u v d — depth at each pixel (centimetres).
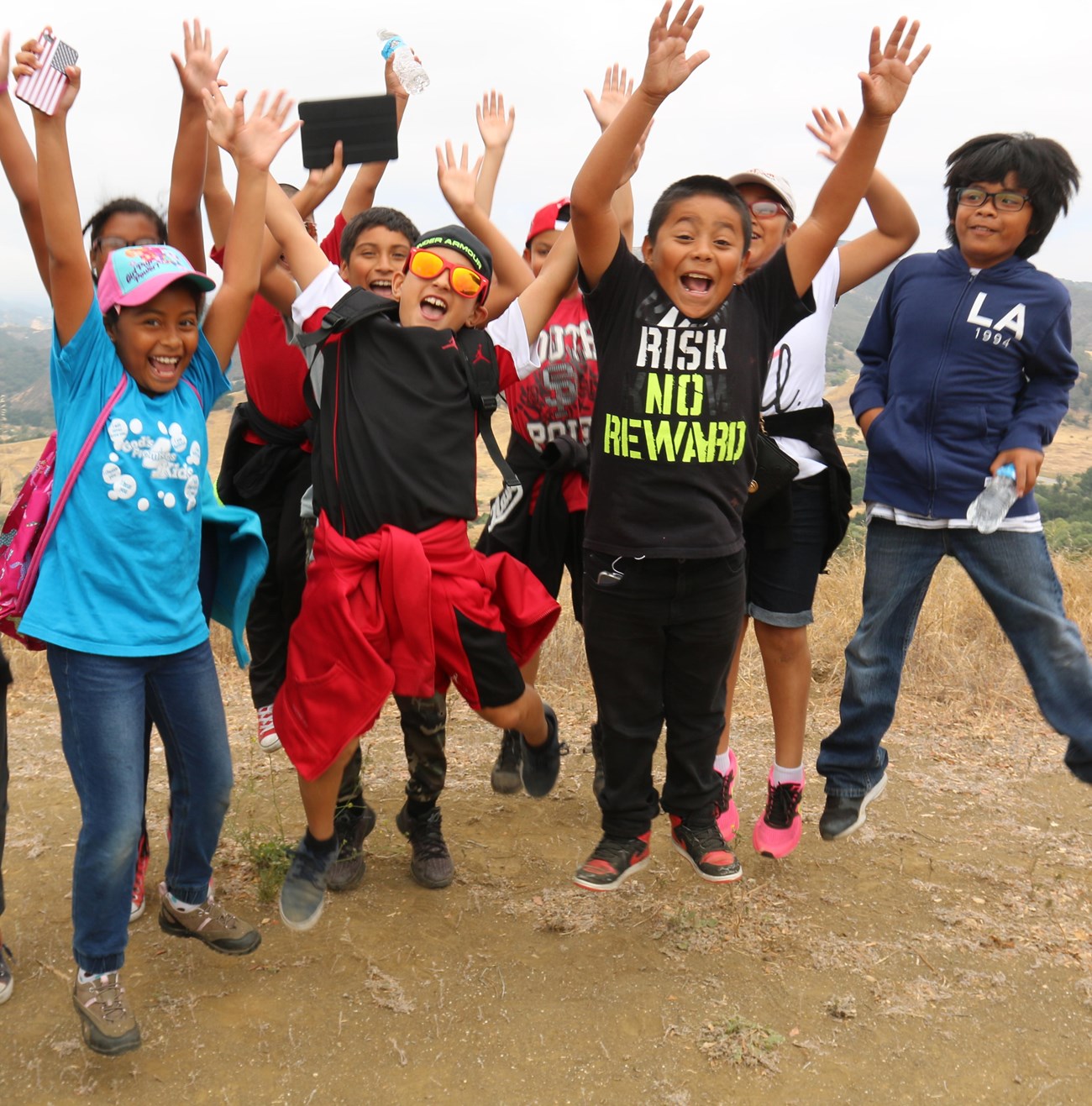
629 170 333
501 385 321
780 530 350
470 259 312
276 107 296
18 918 345
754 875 374
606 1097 260
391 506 300
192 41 308
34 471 271
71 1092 262
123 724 262
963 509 340
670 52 270
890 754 495
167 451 268
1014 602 341
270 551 407
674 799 333
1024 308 331
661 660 318
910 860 386
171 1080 266
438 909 350
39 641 273
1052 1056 276
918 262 354
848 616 663
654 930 338
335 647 296
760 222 353
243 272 292
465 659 309
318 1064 272
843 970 314
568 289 331
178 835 293
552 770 357
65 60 249
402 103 385
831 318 364
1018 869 379
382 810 432
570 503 384
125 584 262
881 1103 258
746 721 539
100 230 322
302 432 390
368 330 309
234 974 311
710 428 293
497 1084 265
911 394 345
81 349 262
